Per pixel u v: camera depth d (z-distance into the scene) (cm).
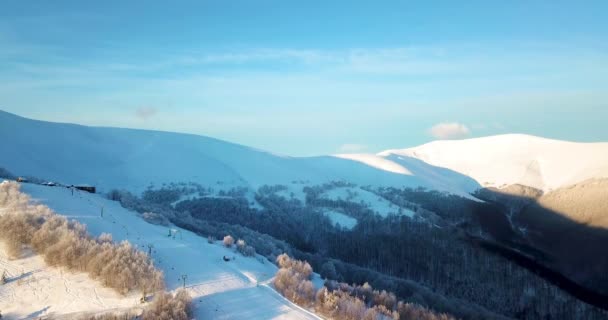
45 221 6103
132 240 6681
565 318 12606
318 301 5641
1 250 5466
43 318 4484
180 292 5050
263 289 5916
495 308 12444
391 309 6353
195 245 7300
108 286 5125
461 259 15225
